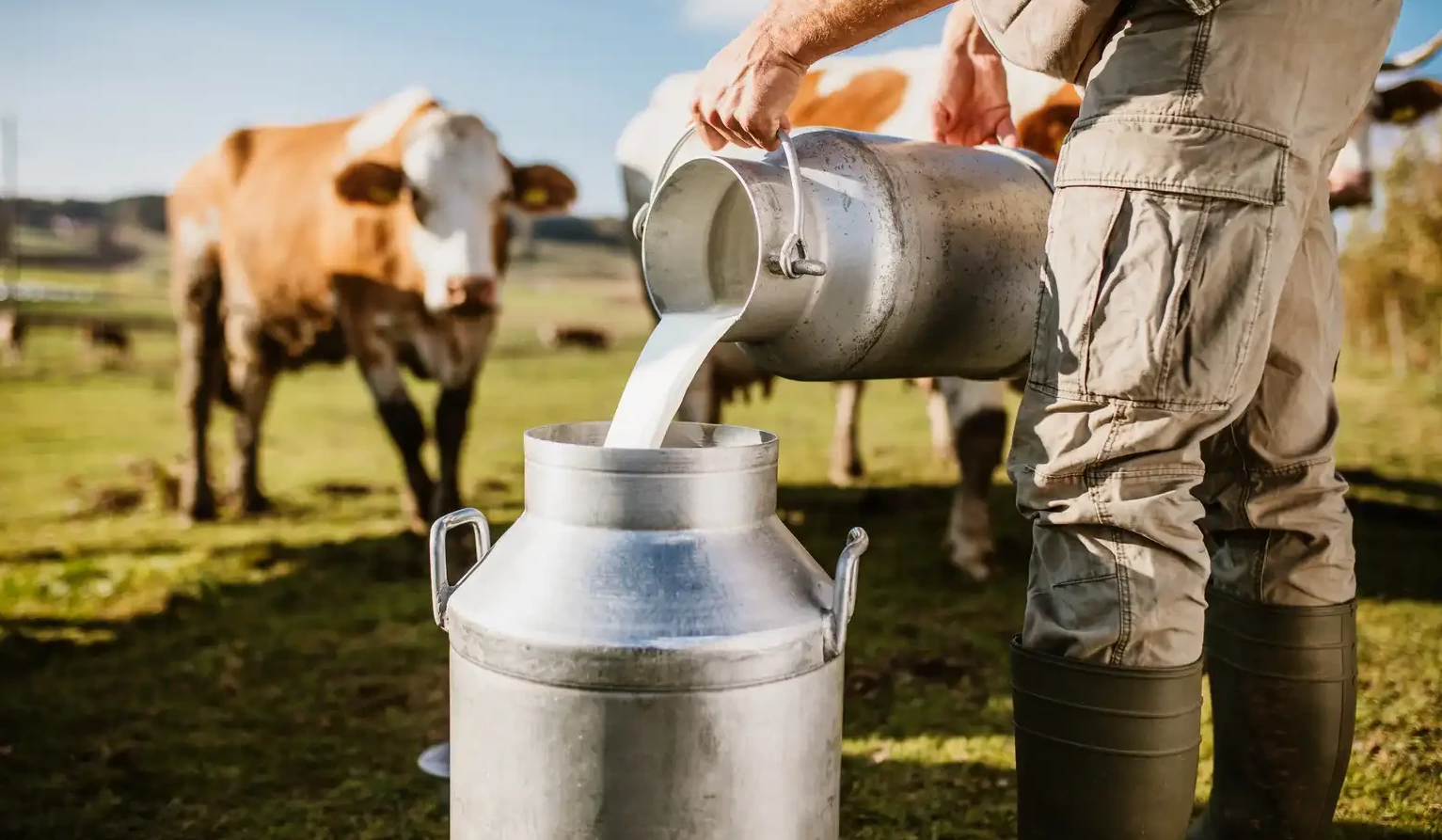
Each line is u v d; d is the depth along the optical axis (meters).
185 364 5.67
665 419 1.49
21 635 3.51
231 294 5.55
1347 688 1.67
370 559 4.59
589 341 17.98
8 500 6.05
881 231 1.65
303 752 2.59
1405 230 9.62
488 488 6.25
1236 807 1.72
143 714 2.84
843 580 1.39
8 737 2.67
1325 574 1.65
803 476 6.41
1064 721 1.41
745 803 1.33
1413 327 9.84
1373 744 2.36
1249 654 1.69
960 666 3.08
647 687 1.29
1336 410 1.67
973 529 4.15
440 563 1.49
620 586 1.32
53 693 2.99
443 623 1.49
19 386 12.32
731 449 1.38
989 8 1.54
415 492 5.14
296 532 5.17
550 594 1.34
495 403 10.96
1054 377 1.42
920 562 4.32
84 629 3.61
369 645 3.43
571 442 1.55
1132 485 1.38
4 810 2.28
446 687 3.05
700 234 1.76
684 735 1.29
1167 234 1.33
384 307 5.06
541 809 1.33
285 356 5.72
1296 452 1.64
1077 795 1.41
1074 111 3.60
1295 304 1.59
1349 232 10.02
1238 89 1.33
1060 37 1.47
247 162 5.65
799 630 1.36
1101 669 1.38
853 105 4.34
